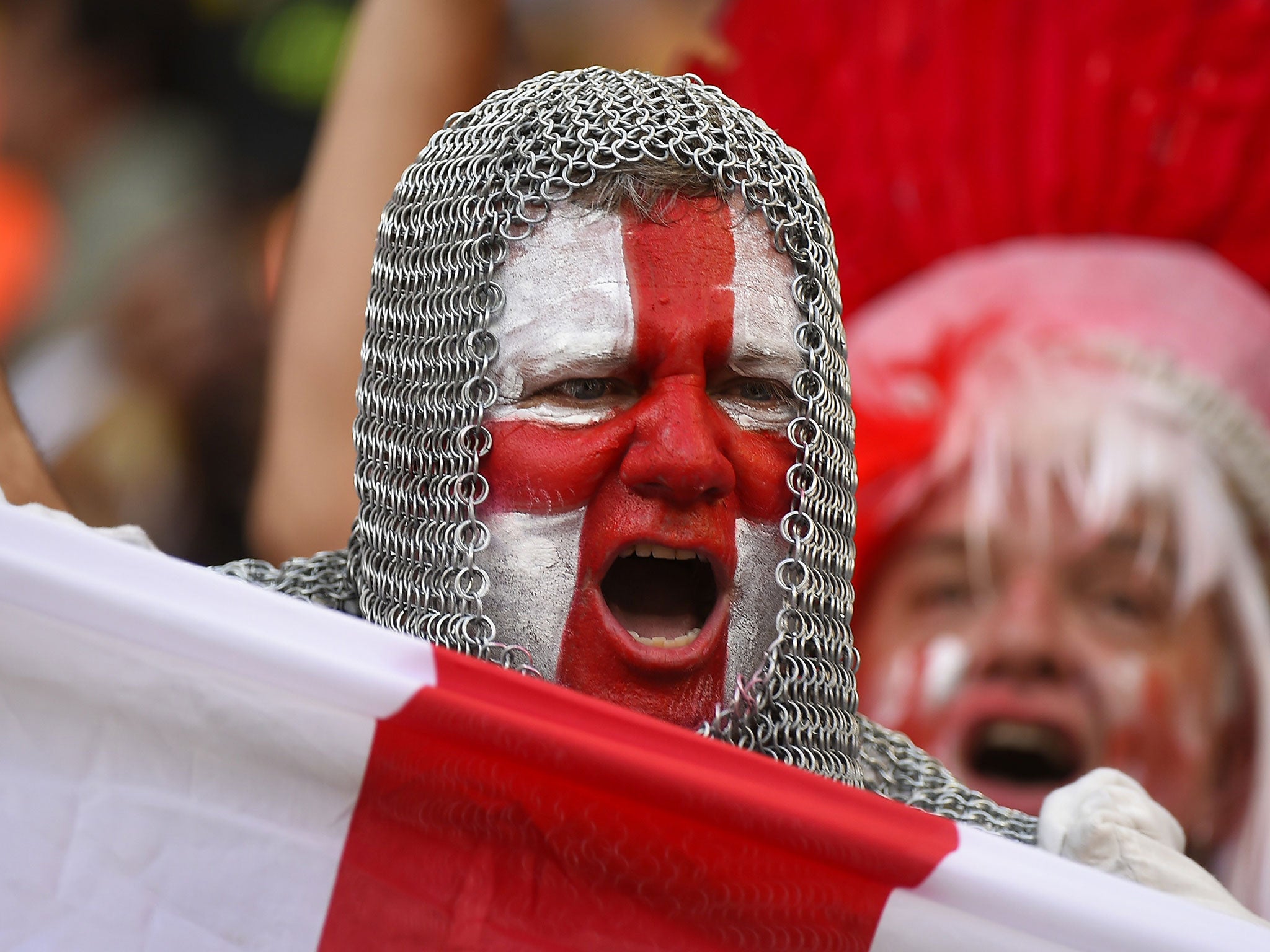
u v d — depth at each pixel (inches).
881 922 309.4
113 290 906.7
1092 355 740.7
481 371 365.7
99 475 887.1
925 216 751.1
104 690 303.6
